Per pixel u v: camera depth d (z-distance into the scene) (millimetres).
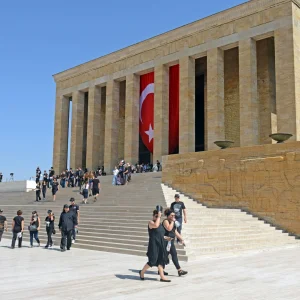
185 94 35375
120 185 29016
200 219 18609
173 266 12016
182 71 35906
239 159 23688
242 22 32594
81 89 45406
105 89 46938
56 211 24594
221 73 34062
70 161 44969
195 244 14711
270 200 21938
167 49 37375
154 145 37031
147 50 39125
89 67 44750
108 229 18344
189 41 35781
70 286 9188
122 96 45438
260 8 31594
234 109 35938
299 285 9273
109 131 41406
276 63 30297
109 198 25344
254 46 32469
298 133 28891
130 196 24688
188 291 8570
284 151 21766
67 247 16734
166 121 37250
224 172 24250
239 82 32469
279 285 9258
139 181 30266
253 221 21094
